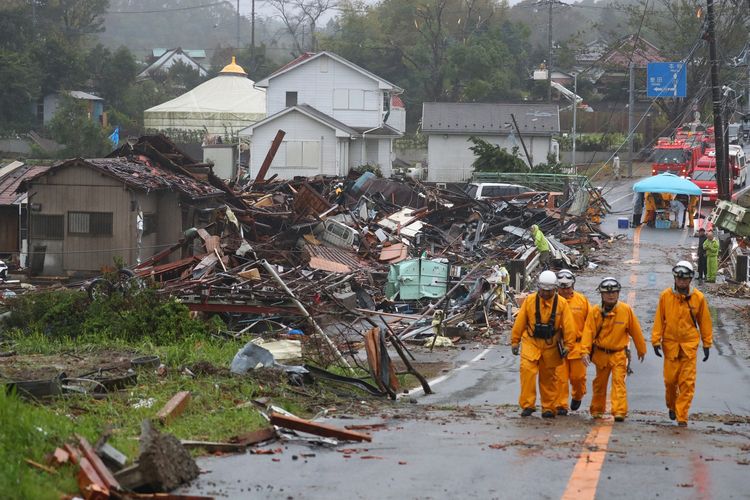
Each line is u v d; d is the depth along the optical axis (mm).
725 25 110062
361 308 40219
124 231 50156
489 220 64250
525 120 105375
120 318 29078
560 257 52125
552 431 16719
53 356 24078
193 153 105750
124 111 129250
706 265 48031
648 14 138750
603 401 18641
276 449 14445
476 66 137625
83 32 157500
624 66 139500
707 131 101625
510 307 37562
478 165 93750
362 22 154875
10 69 107625
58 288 39656
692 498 11633
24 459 11859
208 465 13227
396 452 14430
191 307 33844
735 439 16422
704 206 83875
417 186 70750
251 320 34125
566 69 157625
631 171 108000
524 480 12453
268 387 20547
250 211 56406
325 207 59750
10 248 58844
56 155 95938
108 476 11344
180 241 45938
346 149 97625
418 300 42031
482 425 17484
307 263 47375
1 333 29500
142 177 51375
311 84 100688
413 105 141000
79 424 15031
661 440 15852
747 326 35719
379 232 57688
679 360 18172
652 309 39531
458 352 31125
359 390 22172
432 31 141375
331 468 13148
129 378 19828
